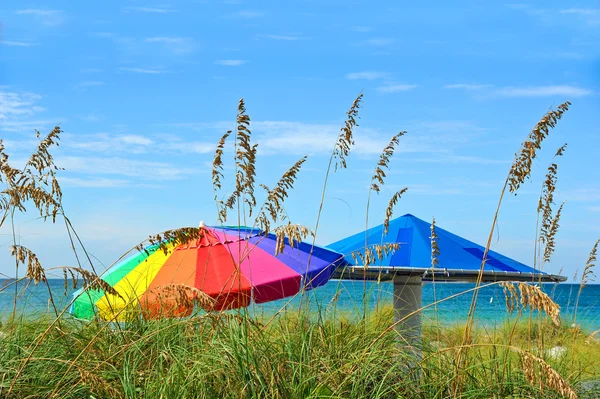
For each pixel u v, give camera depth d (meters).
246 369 4.33
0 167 4.97
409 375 4.85
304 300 5.45
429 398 4.73
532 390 4.75
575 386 5.19
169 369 4.54
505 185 5.04
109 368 4.75
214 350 4.62
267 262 6.70
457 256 7.06
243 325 4.79
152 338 5.12
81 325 5.59
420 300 7.09
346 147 5.91
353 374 4.53
